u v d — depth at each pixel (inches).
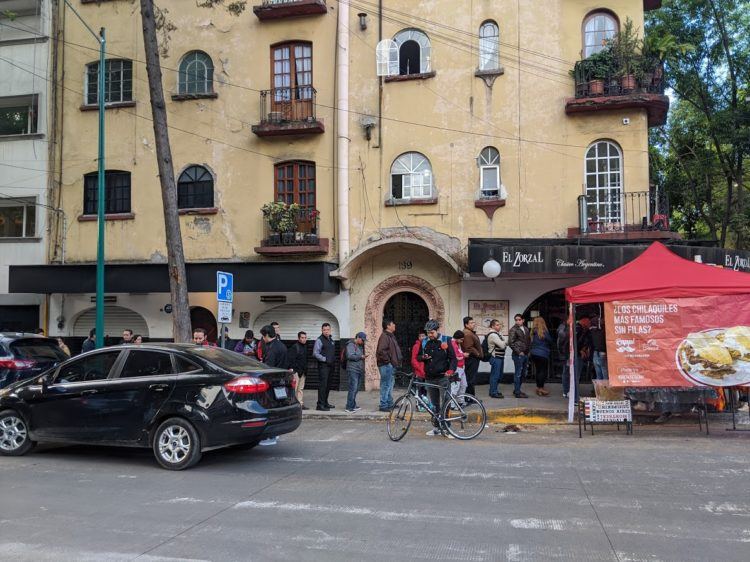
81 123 775.7
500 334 637.9
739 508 254.1
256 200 720.3
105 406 347.3
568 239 630.5
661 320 419.2
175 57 751.7
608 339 426.3
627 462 342.3
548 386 647.1
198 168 742.5
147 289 700.0
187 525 236.5
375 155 693.3
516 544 213.8
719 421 472.7
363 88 701.3
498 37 676.1
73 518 246.1
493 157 673.6
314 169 713.6
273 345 524.7
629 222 632.4
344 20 704.4
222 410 327.3
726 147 840.3
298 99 719.1
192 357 346.6
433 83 685.9
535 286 654.5
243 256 717.9
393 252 690.2
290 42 727.1
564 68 659.4
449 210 673.0
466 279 662.5
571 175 649.6
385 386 540.7
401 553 206.4
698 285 416.2
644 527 230.5
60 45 787.4
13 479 313.0
